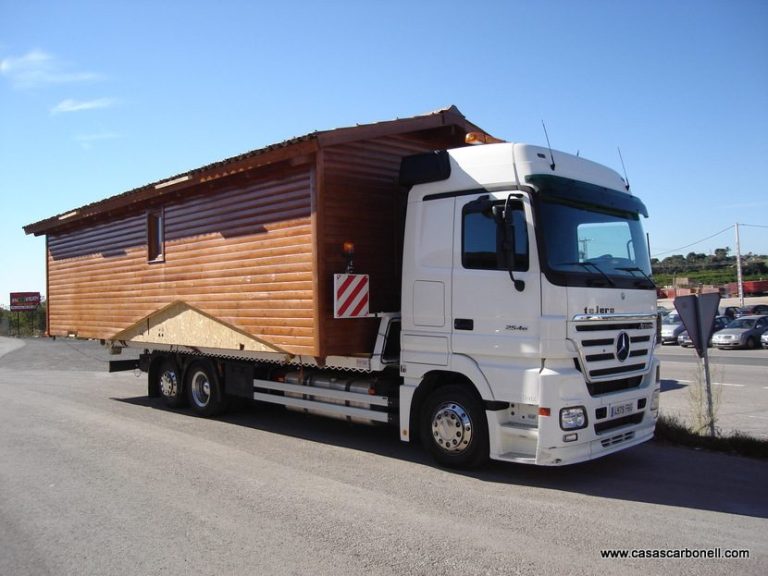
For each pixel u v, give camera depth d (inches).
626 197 285.9
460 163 266.2
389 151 324.2
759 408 445.1
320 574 166.2
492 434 248.4
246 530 197.9
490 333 249.8
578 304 241.4
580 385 239.6
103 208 473.4
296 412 419.2
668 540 188.9
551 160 258.8
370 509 217.3
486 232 255.1
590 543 186.5
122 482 252.1
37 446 318.3
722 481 253.4
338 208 298.7
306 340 298.8
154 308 423.2
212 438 336.5
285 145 299.6
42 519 210.8
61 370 762.8
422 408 276.5
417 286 275.3
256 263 332.8
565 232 249.4
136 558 177.9
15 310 1969.7
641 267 283.7
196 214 382.9
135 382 616.1
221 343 360.5
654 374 276.4
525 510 216.2
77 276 523.2
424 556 177.5
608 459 288.5
